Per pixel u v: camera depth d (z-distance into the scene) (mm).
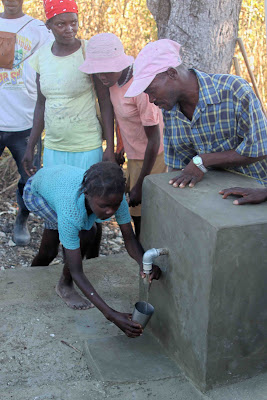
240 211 2516
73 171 3225
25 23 4879
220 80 2896
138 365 2875
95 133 4078
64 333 3281
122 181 2682
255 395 2561
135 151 4160
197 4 4617
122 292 3852
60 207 2977
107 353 2982
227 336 2533
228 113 2910
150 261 2838
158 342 3127
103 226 5836
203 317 2510
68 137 4023
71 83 3879
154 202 2973
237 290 2459
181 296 2729
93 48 3668
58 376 2857
